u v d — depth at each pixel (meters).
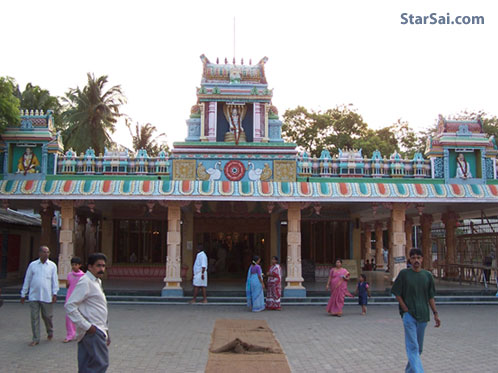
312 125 36.31
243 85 16.38
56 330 9.68
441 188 15.10
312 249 20.03
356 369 6.89
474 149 15.95
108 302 14.09
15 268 20.55
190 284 17.38
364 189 14.81
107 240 19.30
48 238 17.67
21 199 14.52
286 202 15.06
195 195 14.28
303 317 11.77
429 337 9.17
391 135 38.03
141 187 14.40
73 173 15.36
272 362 7.23
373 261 30.89
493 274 18.50
